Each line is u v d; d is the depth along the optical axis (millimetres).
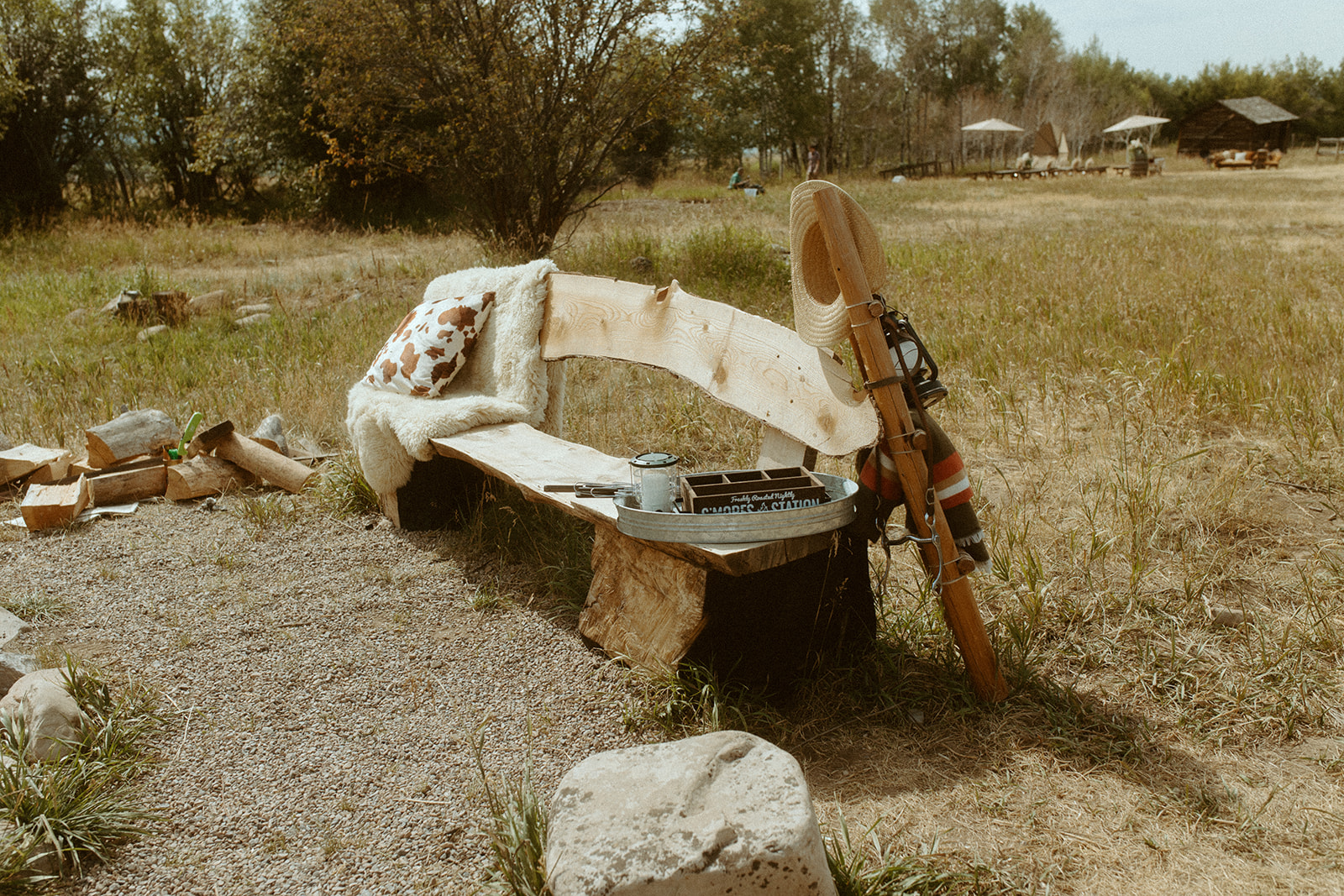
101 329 9578
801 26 47156
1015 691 3191
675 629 3211
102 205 23641
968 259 11609
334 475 5348
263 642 3756
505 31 11148
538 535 4508
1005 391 6457
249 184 24328
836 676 3285
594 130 11586
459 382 5312
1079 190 27469
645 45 11477
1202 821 2576
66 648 3697
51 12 23000
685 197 26672
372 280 11781
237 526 5039
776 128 49094
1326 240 13812
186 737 3129
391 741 3092
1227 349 6977
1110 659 3393
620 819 2150
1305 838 2496
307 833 2664
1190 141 56156
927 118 58750
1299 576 3885
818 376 3496
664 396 6715
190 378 7633
